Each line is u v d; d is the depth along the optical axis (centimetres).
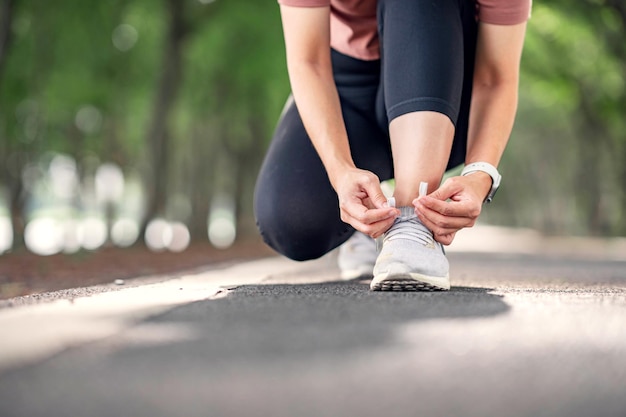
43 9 1508
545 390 108
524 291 273
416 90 273
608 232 2706
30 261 859
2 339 152
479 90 303
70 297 250
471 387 110
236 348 140
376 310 196
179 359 130
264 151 2130
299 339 150
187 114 2014
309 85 296
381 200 254
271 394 105
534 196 4034
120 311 198
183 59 1617
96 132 2114
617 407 99
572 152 3189
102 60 1655
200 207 2181
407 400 101
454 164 335
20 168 1958
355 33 328
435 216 255
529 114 2912
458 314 188
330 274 486
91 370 122
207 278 431
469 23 302
